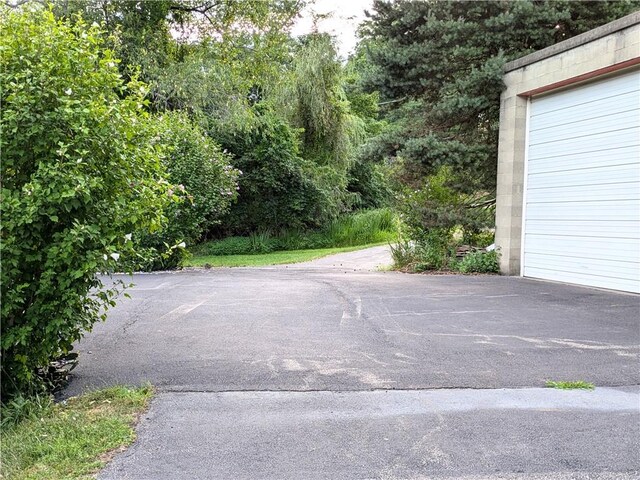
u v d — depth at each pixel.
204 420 3.47
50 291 3.61
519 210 11.25
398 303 7.63
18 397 3.57
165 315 6.73
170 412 3.60
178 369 4.52
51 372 4.34
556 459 2.95
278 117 22.16
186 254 5.11
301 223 24.08
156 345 5.29
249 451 3.04
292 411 3.63
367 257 17.77
